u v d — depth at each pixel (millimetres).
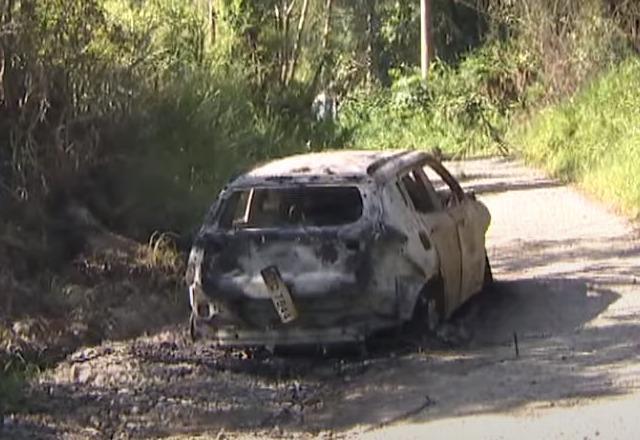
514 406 11609
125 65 19969
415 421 11477
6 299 15250
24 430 11375
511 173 35531
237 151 23719
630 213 24375
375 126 49594
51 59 17953
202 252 13680
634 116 32000
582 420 10945
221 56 28500
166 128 21203
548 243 21625
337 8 60344
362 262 13297
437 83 51500
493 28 51875
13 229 16969
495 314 15836
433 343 14078
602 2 40344
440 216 14977
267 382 13320
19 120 17531
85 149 18453
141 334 15422
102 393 12695
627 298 16266
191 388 12938
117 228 18734
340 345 13688
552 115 39000
